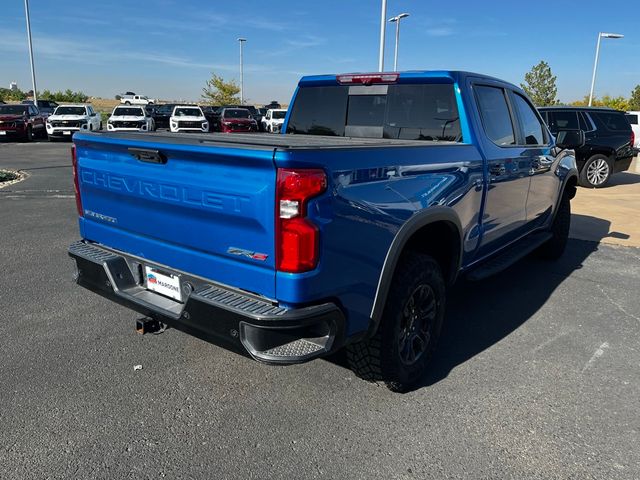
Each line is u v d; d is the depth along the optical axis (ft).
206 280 9.04
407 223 9.68
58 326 13.51
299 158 7.60
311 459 8.70
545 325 14.51
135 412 9.89
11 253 19.77
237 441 9.12
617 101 158.61
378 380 10.46
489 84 13.76
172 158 8.99
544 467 8.63
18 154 62.03
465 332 13.97
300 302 8.02
